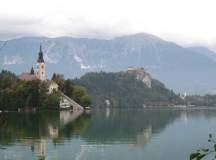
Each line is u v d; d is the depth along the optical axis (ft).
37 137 364.99
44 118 625.82
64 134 396.78
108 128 477.77
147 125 538.06
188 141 352.28
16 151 283.18
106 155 275.18
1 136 368.68
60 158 261.44
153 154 281.74
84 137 372.17
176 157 271.28
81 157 265.54
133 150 296.71
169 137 384.06
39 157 263.08
